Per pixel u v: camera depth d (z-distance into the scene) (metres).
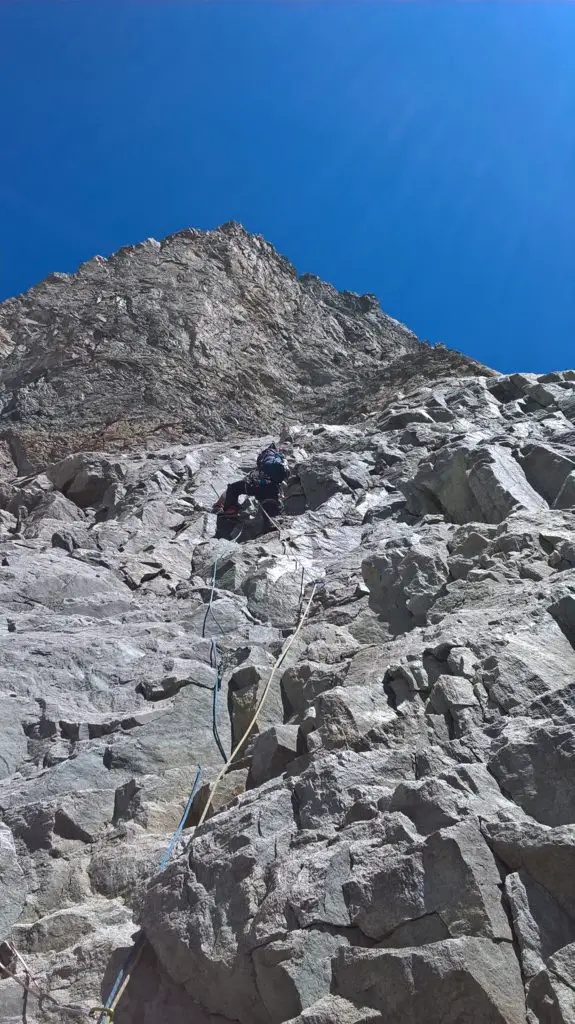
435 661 6.09
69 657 7.70
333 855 4.23
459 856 3.90
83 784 6.20
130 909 5.09
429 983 3.56
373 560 8.73
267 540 12.08
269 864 4.46
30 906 5.25
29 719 7.00
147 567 11.05
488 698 5.58
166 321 38.00
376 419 18.44
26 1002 4.54
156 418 29.12
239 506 13.64
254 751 6.03
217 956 4.13
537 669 5.74
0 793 6.16
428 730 5.43
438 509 11.88
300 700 6.74
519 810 4.25
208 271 44.06
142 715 6.77
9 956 4.85
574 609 6.35
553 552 8.05
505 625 6.36
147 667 7.68
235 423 31.17
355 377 38.25
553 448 11.22
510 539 8.34
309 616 9.16
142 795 6.04
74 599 9.64
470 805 4.22
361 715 5.66
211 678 7.17
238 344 38.62
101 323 37.00
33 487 17.78
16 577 9.82
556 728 4.51
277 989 3.84
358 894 4.02
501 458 10.77
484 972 3.54
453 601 7.65
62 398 31.34
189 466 17.50
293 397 35.88
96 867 5.48
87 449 26.12
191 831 5.61
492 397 17.03
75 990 4.55
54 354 34.59
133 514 14.10
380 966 3.71
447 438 14.82
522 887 3.83
